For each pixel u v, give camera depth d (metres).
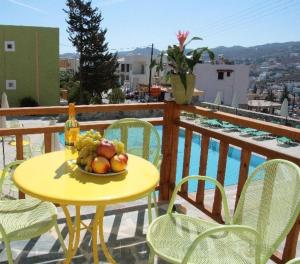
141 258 2.38
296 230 2.00
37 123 14.08
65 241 2.53
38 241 2.51
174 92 3.15
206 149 2.87
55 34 19.12
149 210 2.57
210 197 4.05
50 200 1.50
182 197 3.25
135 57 43.94
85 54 25.67
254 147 2.29
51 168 1.87
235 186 4.59
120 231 2.73
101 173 1.75
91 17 25.28
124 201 1.54
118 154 1.82
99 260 2.32
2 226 1.76
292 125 14.25
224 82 35.72
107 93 27.38
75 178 1.73
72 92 26.22
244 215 1.87
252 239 1.74
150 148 2.73
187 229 1.95
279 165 1.71
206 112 2.75
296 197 1.49
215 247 1.78
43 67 19.27
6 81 18.70
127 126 2.76
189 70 3.08
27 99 19.06
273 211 1.64
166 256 1.65
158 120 3.21
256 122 2.21
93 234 2.03
